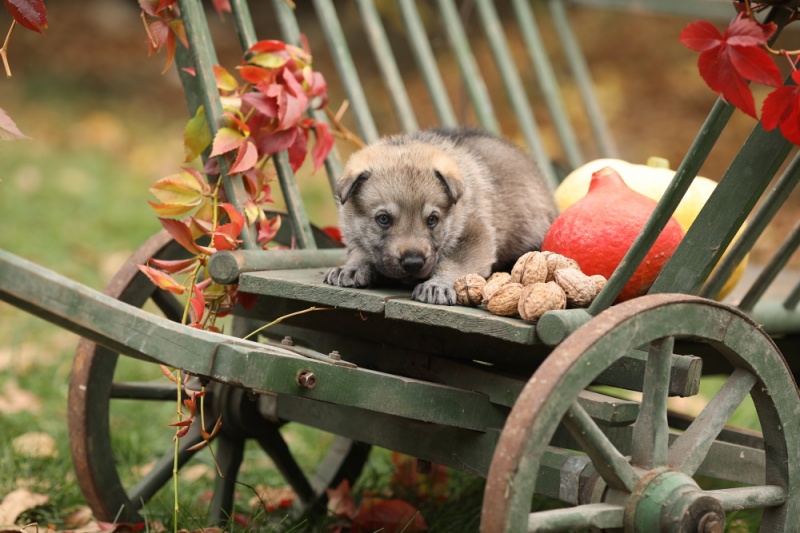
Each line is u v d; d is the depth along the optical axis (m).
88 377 4.88
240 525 5.30
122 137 15.68
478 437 4.25
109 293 4.88
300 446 6.91
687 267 3.91
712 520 3.55
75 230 11.34
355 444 5.82
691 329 3.66
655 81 15.84
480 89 6.86
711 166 13.45
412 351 4.54
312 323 4.75
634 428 3.73
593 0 7.86
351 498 5.53
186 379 4.59
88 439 4.91
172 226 4.45
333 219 12.36
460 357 4.43
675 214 5.03
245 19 5.03
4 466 5.98
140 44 19.06
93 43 18.78
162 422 7.12
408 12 6.69
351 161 5.04
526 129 6.99
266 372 3.66
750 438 4.80
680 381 3.78
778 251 4.56
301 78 4.98
